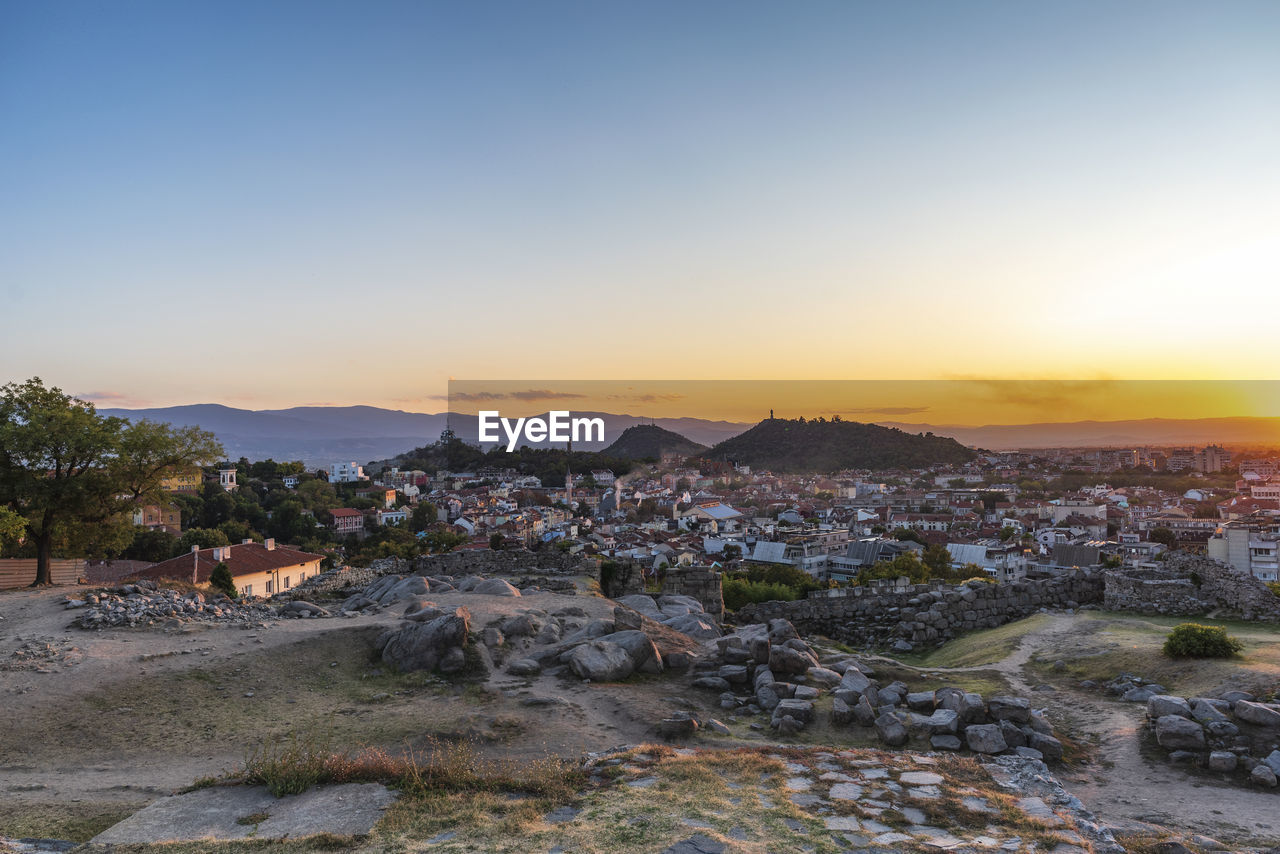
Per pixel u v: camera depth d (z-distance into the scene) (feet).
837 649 82.33
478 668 61.26
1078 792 41.47
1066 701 56.80
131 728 49.11
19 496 99.86
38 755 45.11
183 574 167.02
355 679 59.82
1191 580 87.92
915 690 61.11
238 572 177.06
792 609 96.68
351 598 91.04
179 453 113.80
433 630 63.31
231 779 40.29
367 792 38.55
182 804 37.35
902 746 47.67
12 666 55.98
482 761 43.83
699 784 38.37
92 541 115.03
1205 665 56.39
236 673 58.13
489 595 81.87
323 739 47.57
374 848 31.99
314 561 207.31
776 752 44.83
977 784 39.24
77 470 106.83
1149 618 83.20
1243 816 37.70
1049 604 93.15
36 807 38.17
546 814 35.68
